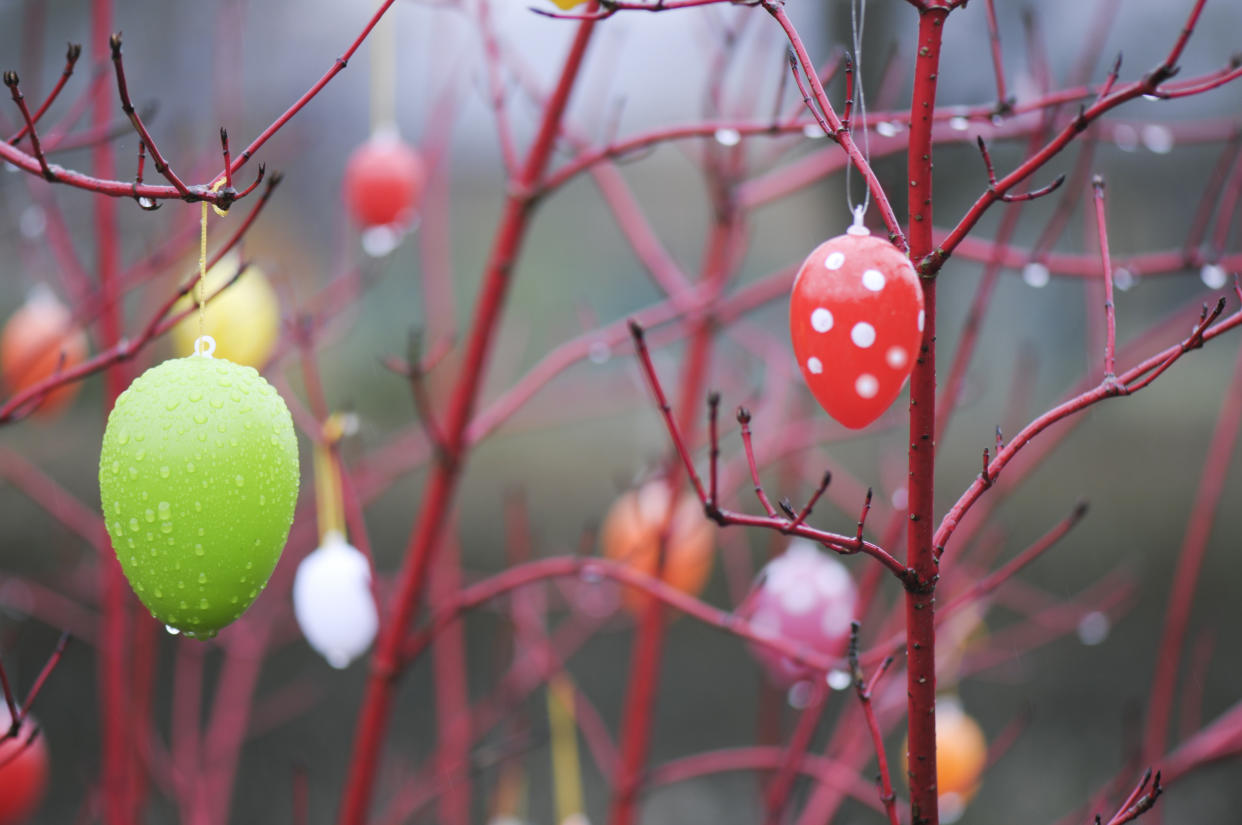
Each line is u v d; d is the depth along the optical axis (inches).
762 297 38.0
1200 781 70.3
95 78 30.7
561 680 48.0
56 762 67.4
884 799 26.4
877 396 25.0
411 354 32.3
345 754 70.6
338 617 32.4
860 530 25.6
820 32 65.3
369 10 68.1
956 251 33.0
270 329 36.1
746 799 71.9
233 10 43.7
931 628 26.0
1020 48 65.9
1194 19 25.0
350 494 33.6
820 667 30.2
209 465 25.3
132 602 41.7
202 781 44.8
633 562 40.3
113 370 36.1
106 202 35.7
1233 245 45.1
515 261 33.2
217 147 45.2
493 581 32.9
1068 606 48.8
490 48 33.7
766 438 44.3
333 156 72.8
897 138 34.2
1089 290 35.5
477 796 67.7
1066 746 70.8
